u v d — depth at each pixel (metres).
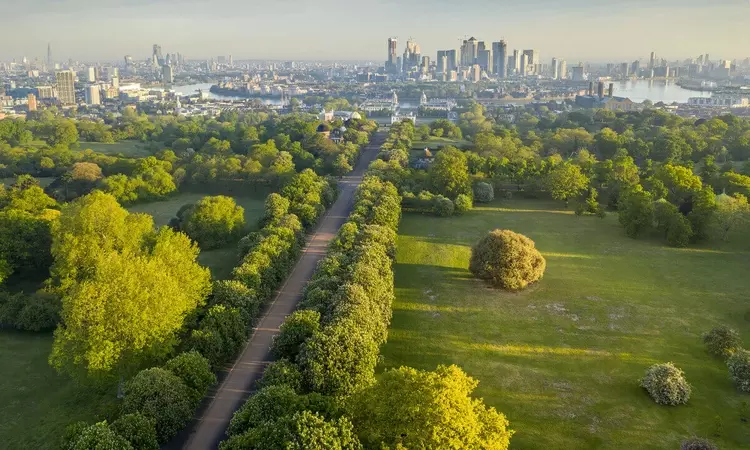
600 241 158.88
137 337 78.75
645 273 134.50
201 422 76.88
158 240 115.62
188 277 95.38
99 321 77.62
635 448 72.75
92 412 79.00
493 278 123.31
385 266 115.62
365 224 145.00
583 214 185.62
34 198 153.75
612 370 91.81
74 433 64.44
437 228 172.75
